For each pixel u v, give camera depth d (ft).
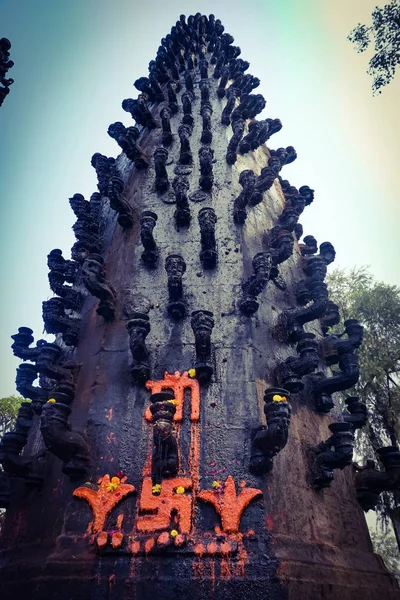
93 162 58.08
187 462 26.86
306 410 35.50
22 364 37.06
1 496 32.63
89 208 49.60
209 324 30.58
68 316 41.63
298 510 28.02
